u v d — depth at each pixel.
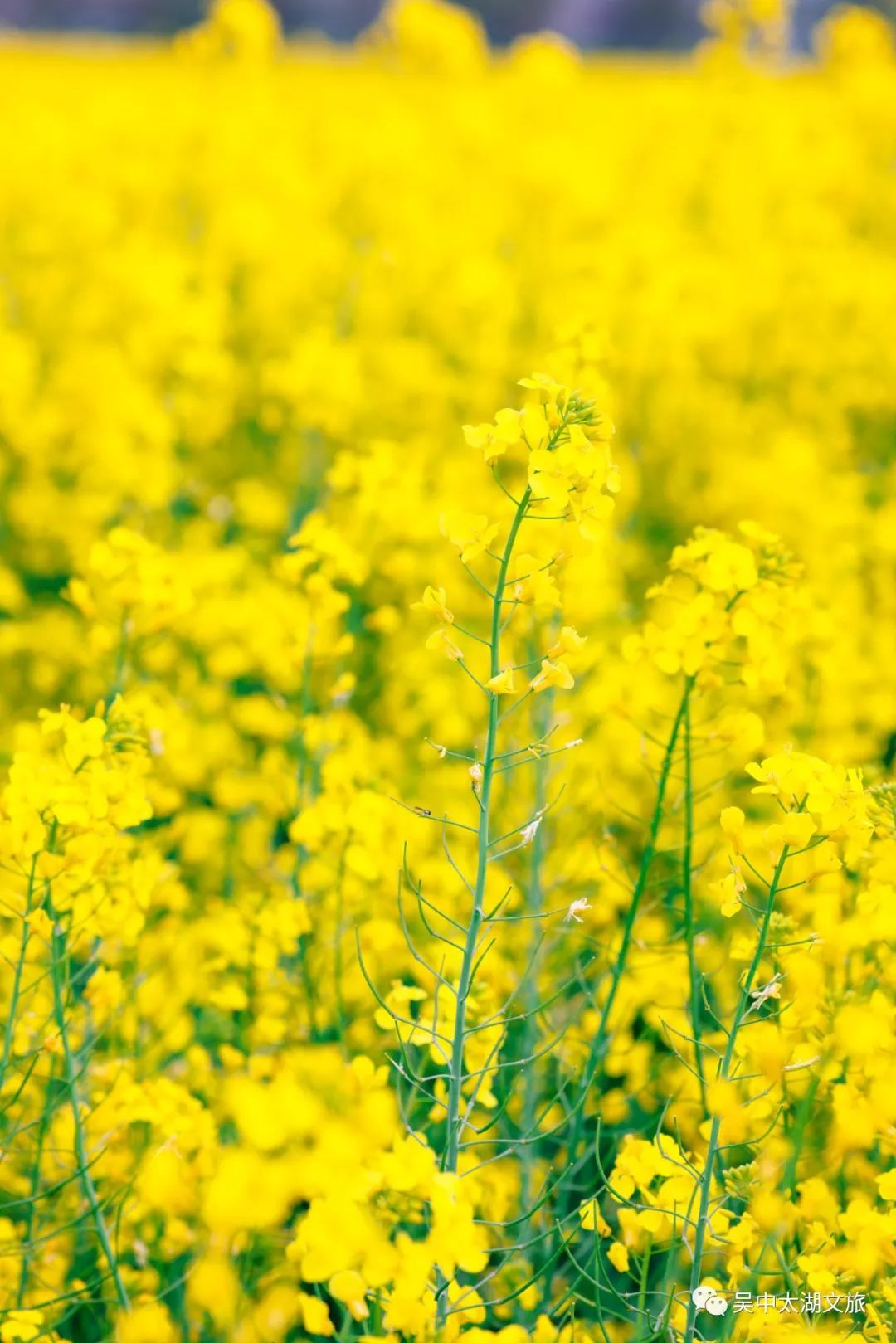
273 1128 1.95
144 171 11.78
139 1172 2.72
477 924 2.26
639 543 7.04
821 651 4.61
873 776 3.52
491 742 2.25
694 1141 3.10
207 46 15.66
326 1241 1.79
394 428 8.02
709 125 13.89
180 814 4.57
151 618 3.57
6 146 11.50
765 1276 2.44
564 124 14.45
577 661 3.80
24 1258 2.74
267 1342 2.71
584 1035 3.46
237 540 7.11
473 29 17.14
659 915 4.01
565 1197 3.11
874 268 9.48
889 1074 2.47
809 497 6.61
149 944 3.48
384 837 3.60
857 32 16.72
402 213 10.33
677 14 33.00
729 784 4.11
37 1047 2.77
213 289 9.31
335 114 14.72
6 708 5.38
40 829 2.54
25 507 6.77
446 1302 2.07
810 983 2.47
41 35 34.31
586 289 8.90
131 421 7.10
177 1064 3.56
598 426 2.28
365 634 5.87
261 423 8.36
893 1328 2.30
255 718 4.86
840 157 11.52
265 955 3.38
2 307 9.23
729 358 9.11
